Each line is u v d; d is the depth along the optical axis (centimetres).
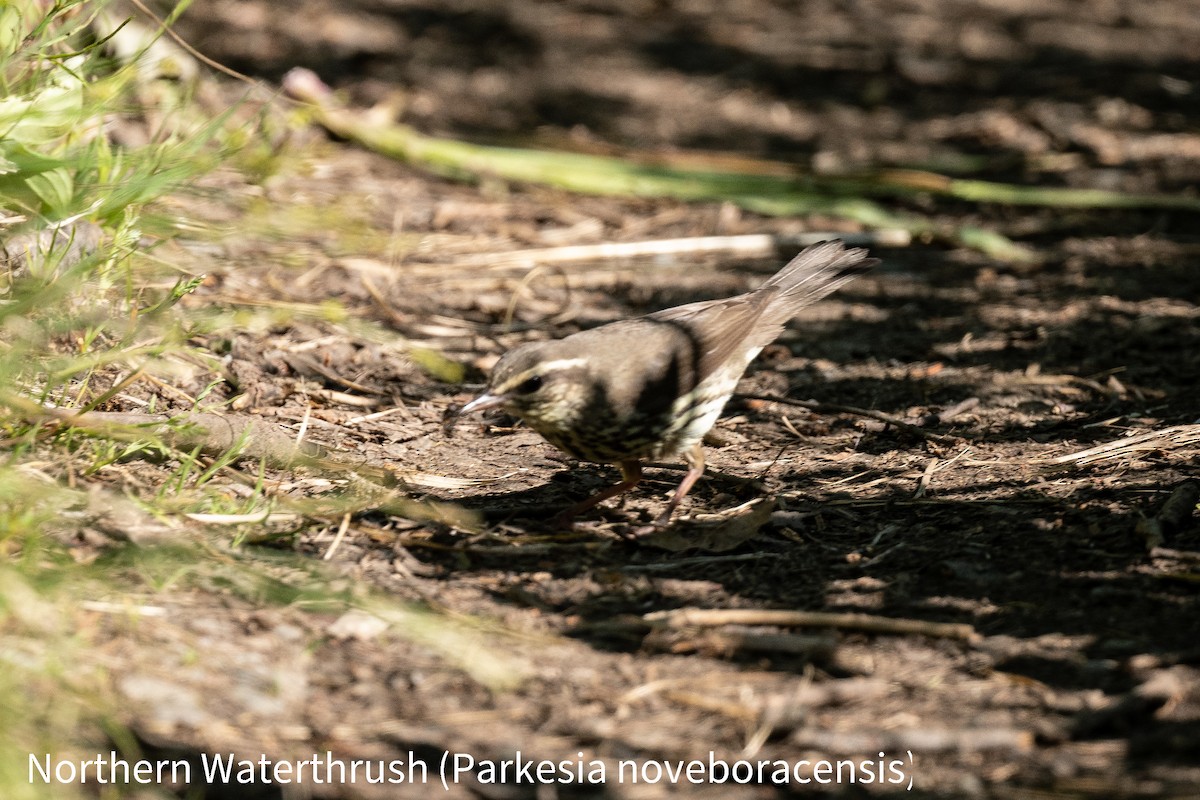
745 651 818
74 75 1076
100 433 959
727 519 1005
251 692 746
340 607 826
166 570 837
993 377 1306
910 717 742
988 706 750
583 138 2152
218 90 1700
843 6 3153
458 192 1823
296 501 950
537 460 1134
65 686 709
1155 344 1375
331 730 725
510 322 1427
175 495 927
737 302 1123
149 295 1218
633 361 1010
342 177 1755
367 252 1524
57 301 1023
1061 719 730
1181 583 870
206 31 2450
